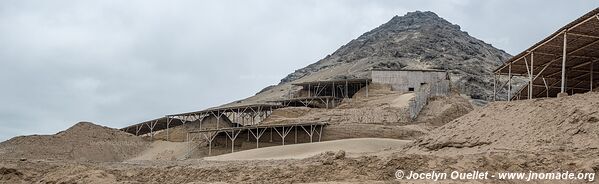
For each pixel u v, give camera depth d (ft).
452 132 95.35
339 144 148.66
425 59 348.18
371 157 68.39
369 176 63.31
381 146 145.69
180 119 236.63
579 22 100.01
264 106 216.54
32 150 188.55
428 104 210.18
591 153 65.72
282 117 206.80
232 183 66.08
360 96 231.50
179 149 206.80
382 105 205.57
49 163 92.89
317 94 249.96
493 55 428.15
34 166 86.02
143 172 78.48
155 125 242.99
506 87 298.97
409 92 225.76
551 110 83.76
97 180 70.38
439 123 193.57
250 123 236.84
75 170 75.05
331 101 228.22
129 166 96.02
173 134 224.94
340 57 477.36
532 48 119.65
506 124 87.35
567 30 104.63
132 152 209.97
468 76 297.94
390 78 235.40
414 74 233.96
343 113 194.49
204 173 74.59
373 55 384.68
